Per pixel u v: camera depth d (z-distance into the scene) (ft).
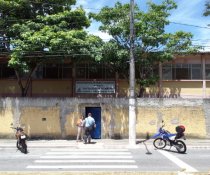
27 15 86.17
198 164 49.52
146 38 80.33
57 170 44.80
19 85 90.63
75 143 74.95
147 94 92.58
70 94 93.45
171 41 82.07
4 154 60.23
